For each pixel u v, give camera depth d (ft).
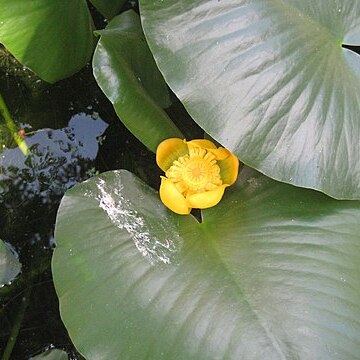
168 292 1.20
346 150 1.22
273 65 1.20
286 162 1.20
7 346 1.49
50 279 1.58
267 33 1.20
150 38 1.21
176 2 1.22
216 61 1.19
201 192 1.29
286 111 1.20
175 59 1.20
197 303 1.18
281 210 1.28
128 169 1.66
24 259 1.58
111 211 1.29
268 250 1.23
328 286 1.18
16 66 1.67
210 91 1.19
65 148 1.67
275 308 1.16
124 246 1.25
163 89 1.53
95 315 1.20
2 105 1.63
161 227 1.28
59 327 1.54
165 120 1.35
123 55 1.33
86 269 1.24
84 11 1.43
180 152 1.35
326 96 1.22
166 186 1.23
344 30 1.27
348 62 1.26
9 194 1.61
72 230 1.27
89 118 1.70
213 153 1.31
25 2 1.27
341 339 1.13
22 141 1.64
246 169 1.36
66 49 1.45
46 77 1.49
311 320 1.15
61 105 1.69
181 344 1.15
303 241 1.24
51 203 1.63
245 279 1.20
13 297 1.55
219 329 1.15
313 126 1.21
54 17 1.34
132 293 1.21
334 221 1.25
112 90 1.25
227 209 1.31
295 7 1.23
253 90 1.19
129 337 1.18
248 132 1.19
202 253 1.24
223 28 1.20
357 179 1.23
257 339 1.13
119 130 1.70
